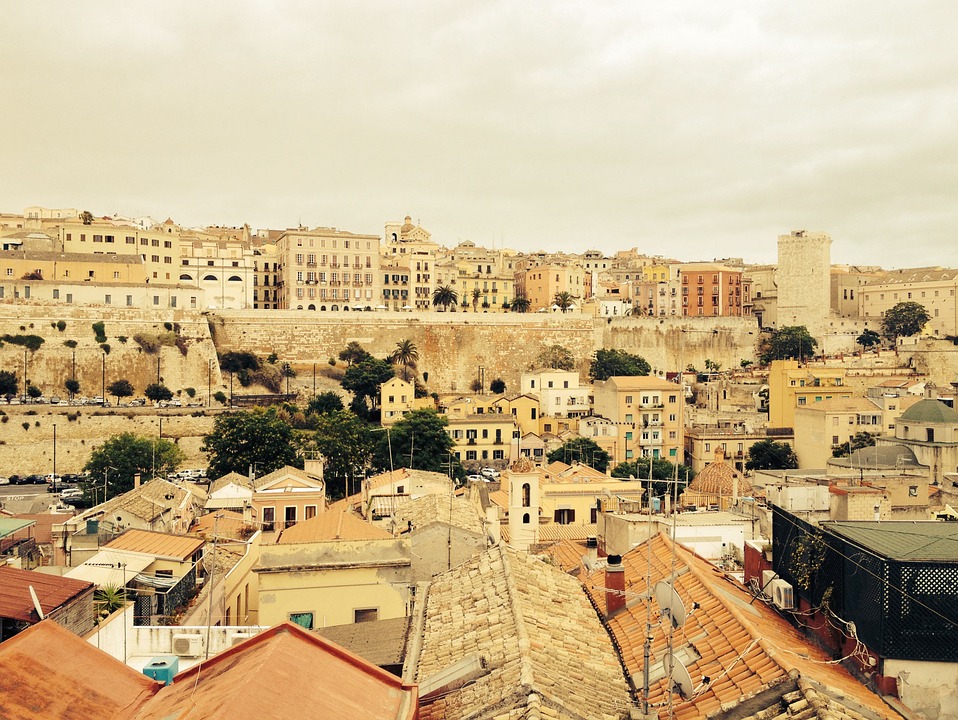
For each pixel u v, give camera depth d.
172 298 194.62
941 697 24.17
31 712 19.88
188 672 22.42
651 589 30.62
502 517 84.19
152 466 129.38
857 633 25.78
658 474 134.00
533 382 191.88
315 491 81.12
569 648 26.25
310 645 21.53
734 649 24.69
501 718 20.22
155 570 43.53
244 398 184.12
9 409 152.12
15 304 172.62
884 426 148.62
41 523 69.00
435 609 31.31
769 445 156.62
